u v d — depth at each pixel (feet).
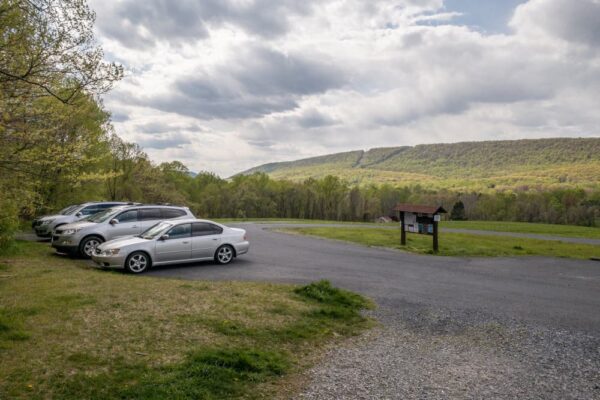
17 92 24.71
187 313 24.80
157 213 49.08
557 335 24.61
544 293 36.81
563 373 18.92
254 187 289.74
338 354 20.77
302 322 25.00
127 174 142.20
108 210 49.90
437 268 49.73
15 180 29.63
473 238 91.40
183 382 15.69
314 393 16.08
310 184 323.37
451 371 18.92
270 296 30.35
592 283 42.63
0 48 23.38
